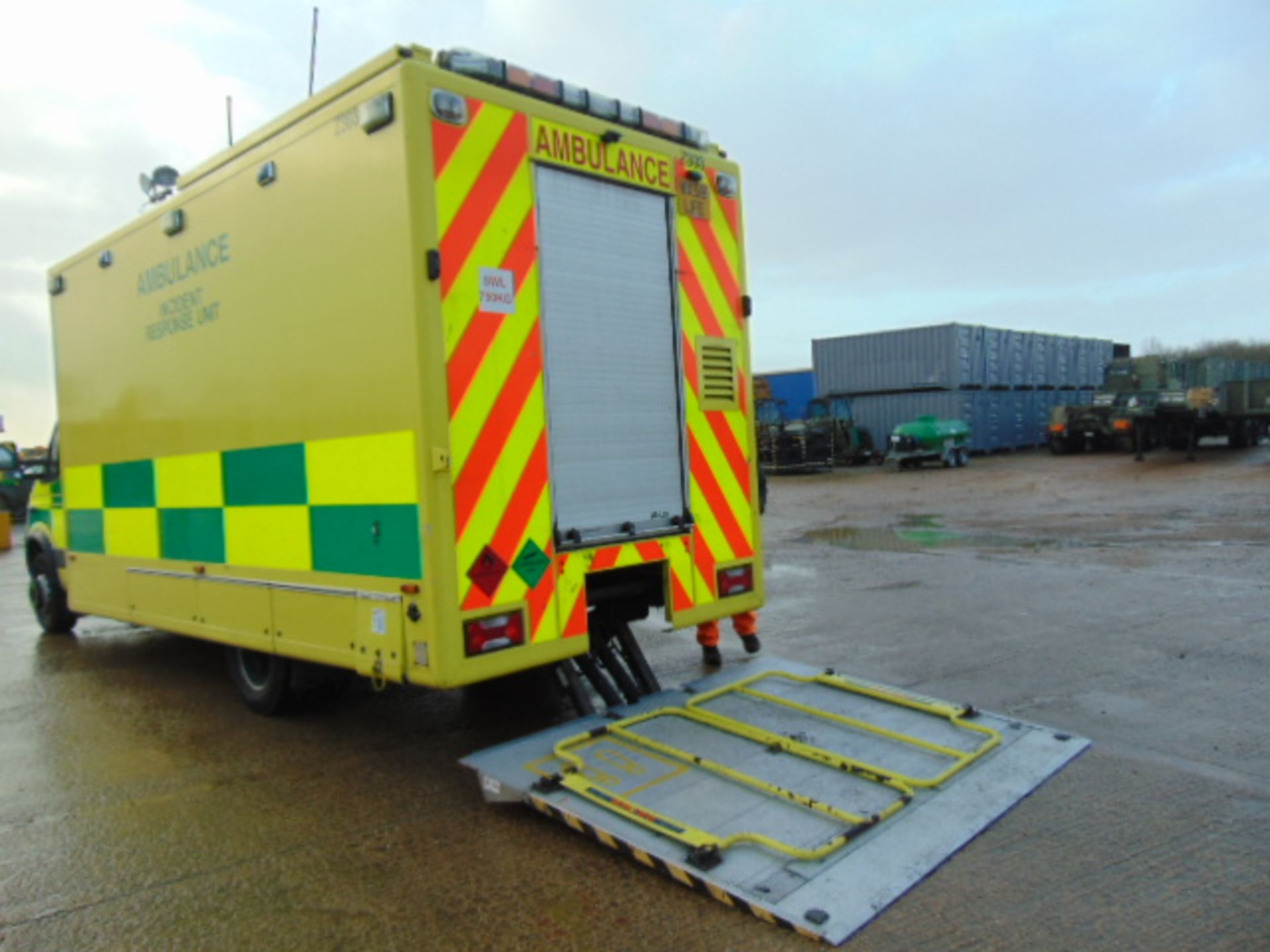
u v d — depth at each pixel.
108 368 6.35
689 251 5.10
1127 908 3.10
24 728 5.66
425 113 3.91
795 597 8.75
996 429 31.69
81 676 6.95
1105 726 4.82
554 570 4.36
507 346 4.18
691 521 5.03
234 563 5.19
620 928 3.12
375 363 4.09
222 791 4.50
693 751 4.18
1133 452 28.83
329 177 4.30
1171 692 5.34
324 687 5.43
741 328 5.44
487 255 4.11
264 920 3.26
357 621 4.33
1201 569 9.12
